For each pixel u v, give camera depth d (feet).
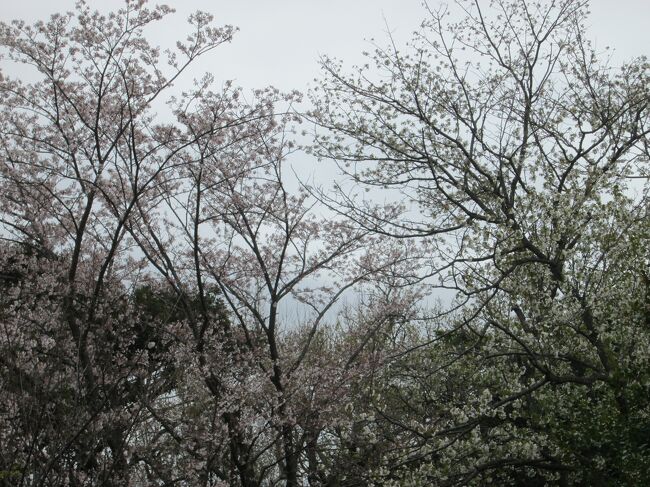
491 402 36.60
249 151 39.27
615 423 31.65
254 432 36.35
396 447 35.45
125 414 32.58
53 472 28.32
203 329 35.01
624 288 33.17
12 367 27.78
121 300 36.04
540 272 35.73
